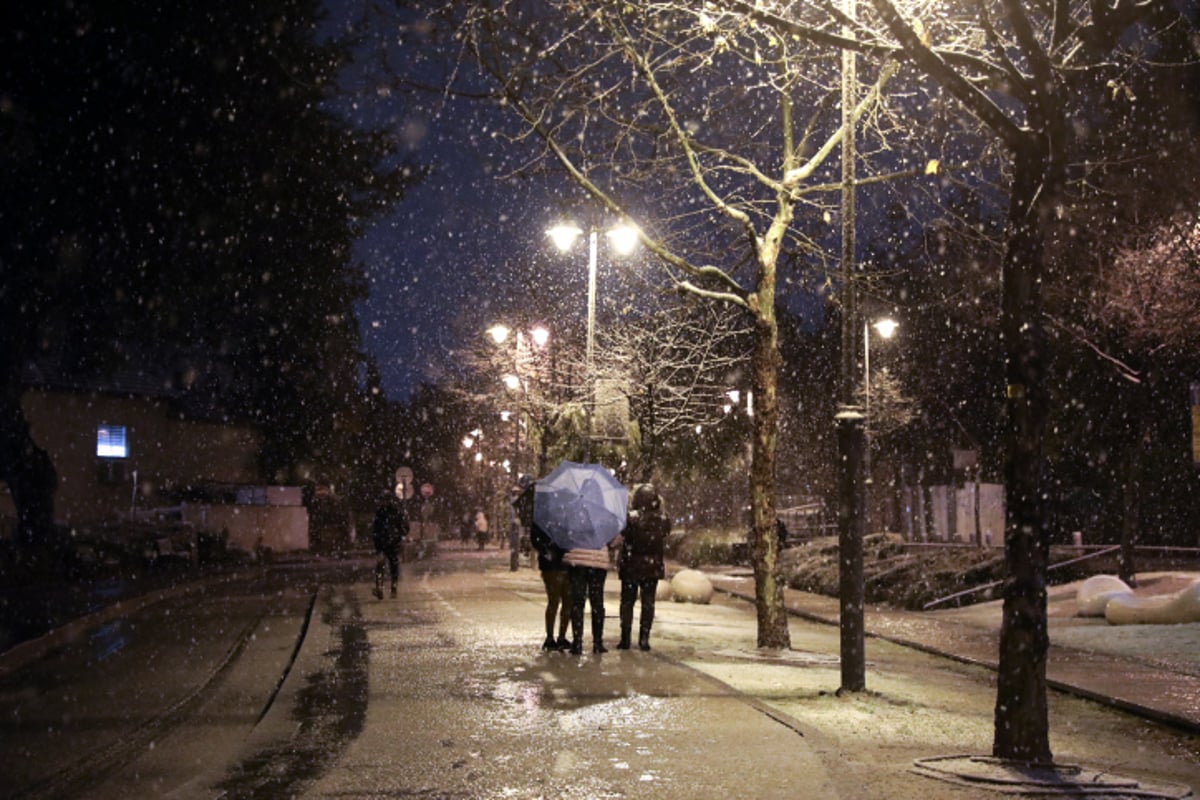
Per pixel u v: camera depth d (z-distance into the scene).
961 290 26.00
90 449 52.25
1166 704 12.41
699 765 8.27
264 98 26.47
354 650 15.40
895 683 14.40
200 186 26.69
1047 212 8.94
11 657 15.99
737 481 47.34
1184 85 18.66
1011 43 11.25
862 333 40.47
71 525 43.16
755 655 16.39
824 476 52.47
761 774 7.98
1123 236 21.16
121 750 9.93
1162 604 20.02
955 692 13.93
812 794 7.43
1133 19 9.34
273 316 32.34
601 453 34.00
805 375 51.50
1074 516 34.50
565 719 10.09
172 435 56.47
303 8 26.52
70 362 33.94
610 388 30.89
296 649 16.80
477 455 71.69
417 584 31.58
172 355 35.38
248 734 10.35
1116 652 17.45
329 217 29.02
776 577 17.48
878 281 21.39
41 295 29.64
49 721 11.38
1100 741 10.84
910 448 47.88
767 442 17.48
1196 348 22.67
